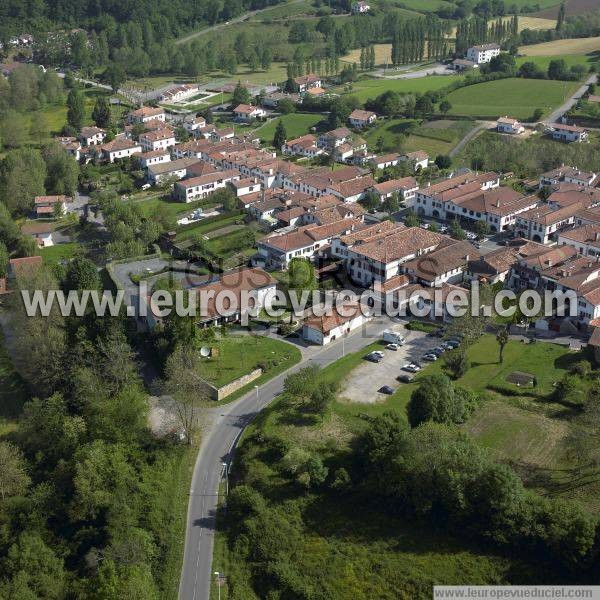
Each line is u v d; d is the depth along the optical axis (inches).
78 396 6254.9
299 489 5206.7
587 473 5054.1
